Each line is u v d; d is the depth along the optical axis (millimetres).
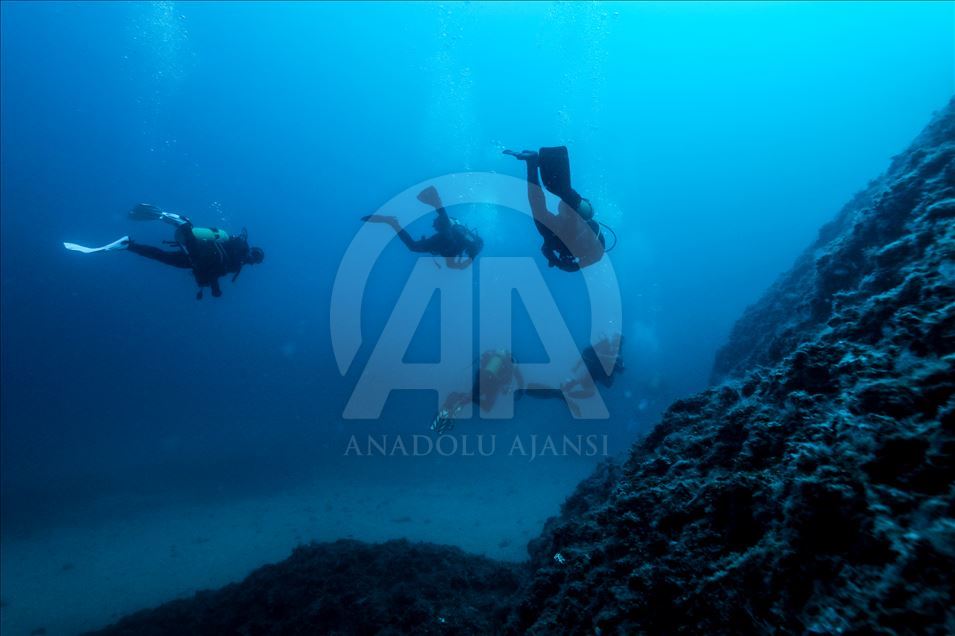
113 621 8977
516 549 10055
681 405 3994
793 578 1600
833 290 4836
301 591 5453
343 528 12219
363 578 5434
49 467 24516
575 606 2572
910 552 1309
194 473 20125
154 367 52094
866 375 2031
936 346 1900
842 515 1570
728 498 2154
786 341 5270
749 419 2645
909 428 1621
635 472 3619
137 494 17750
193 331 55469
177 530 13438
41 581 11055
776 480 1983
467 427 21156
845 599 1391
